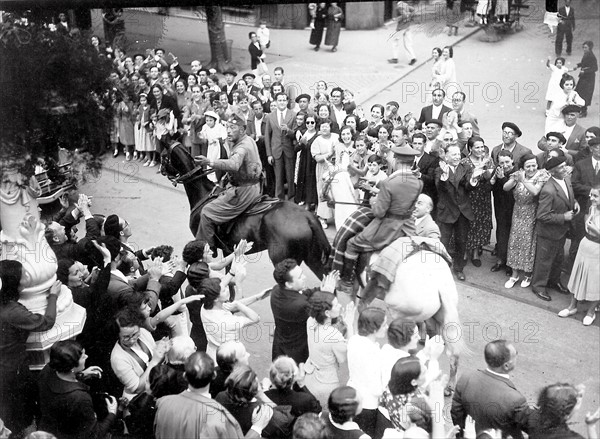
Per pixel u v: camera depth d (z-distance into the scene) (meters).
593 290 7.80
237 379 5.64
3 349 6.38
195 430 5.48
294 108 9.83
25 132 6.86
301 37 14.48
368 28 13.80
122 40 11.39
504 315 8.13
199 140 10.33
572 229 8.42
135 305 6.38
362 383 6.24
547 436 5.66
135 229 9.88
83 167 8.27
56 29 7.17
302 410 5.98
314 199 9.47
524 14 13.12
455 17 13.38
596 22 12.96
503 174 8.41
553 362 7.42
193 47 13.55
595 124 11.20
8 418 6.48
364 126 9.22
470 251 8.88
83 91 7.18
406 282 6.79
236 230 7.75
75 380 5.95
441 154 8.48
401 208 6.93
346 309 6.97
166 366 5.98
